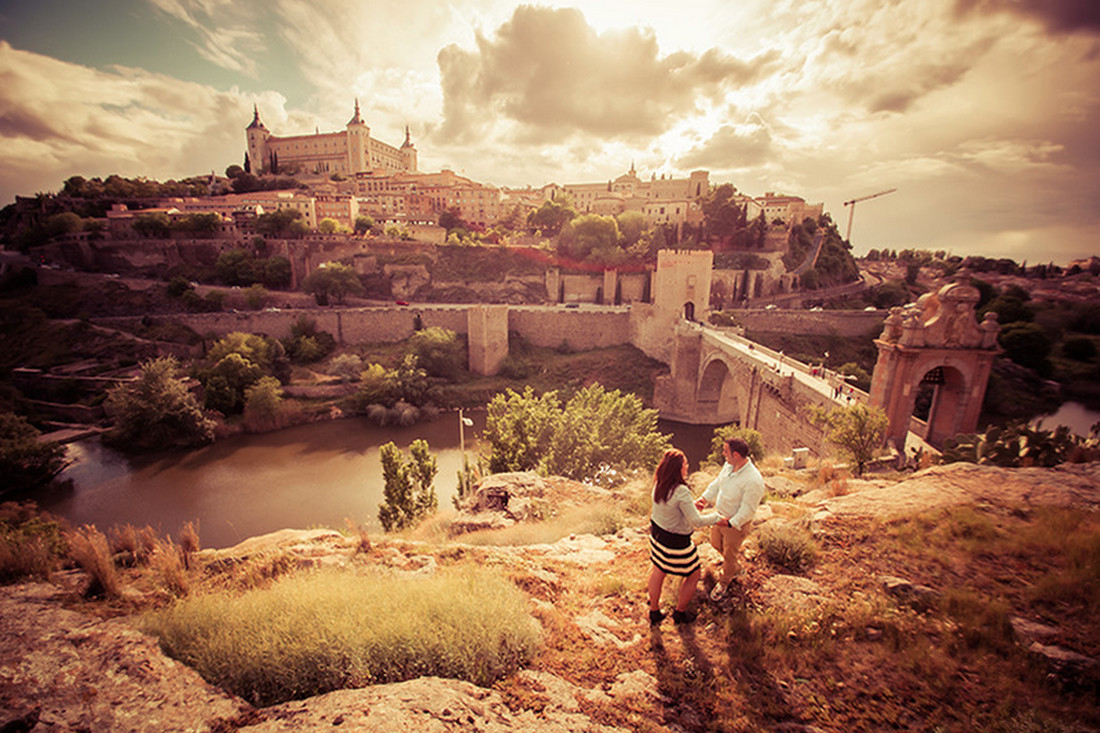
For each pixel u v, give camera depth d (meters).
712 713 4.18
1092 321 61.09
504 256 91.19
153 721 3.51
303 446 49.09
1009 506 7.91
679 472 5.43
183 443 48.06
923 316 22.30
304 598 5.22
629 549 8.41
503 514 12.68
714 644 5.18
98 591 5.93
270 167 143.12
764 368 35.91
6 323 67.12
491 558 7.67
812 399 28.72
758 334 75.50
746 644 5.07
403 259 86.12
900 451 21.06
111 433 48.38
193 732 3.42
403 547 8.12
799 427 30.44
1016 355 61.44
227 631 4.59
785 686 4.48
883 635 5.07
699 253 64.19
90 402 53.81
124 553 7.35
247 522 35.28
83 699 3.68
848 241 123.12
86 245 81.69
